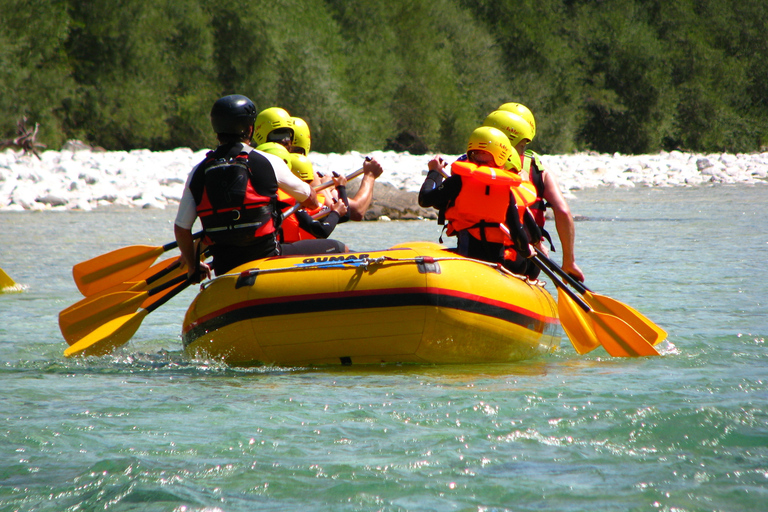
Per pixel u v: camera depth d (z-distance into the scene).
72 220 47.94
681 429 9.98
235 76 138.50
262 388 12.37
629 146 183.88
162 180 65.81
